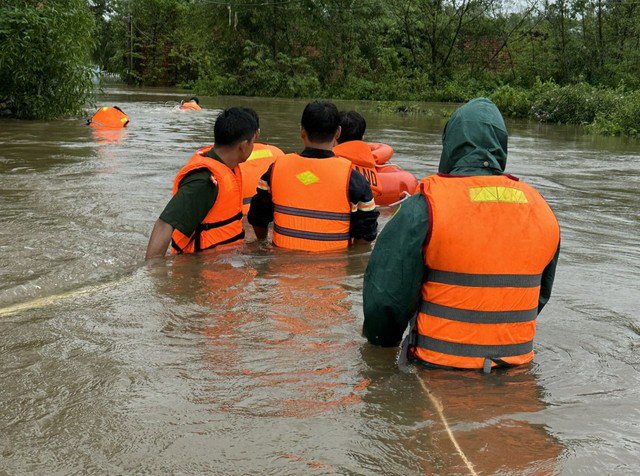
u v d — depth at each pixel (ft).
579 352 10.22
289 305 11.94
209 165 15.15
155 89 112.16
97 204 19.93
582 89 72.90
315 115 15.67
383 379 9.07
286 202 15.76
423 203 9.16
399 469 6.98
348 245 16.12
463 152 9.60
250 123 15.52
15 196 20.85
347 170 15.79
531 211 9.28
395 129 52.44
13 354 9.59
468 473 6.93
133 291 12.50
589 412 8.33
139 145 34.99
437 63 123.34
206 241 15.47
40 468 6.86
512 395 8.71
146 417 7.91
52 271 13.51
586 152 41.63
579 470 7.03
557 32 116.57
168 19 130.82
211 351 9.86
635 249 16.84
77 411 8.01
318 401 8.43
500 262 9.11
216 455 7.16
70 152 31.48
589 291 13.17
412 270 9.16
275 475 6.83
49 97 49.24
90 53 55.01
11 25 47.47
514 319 9.32
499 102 80.94
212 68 109.81
